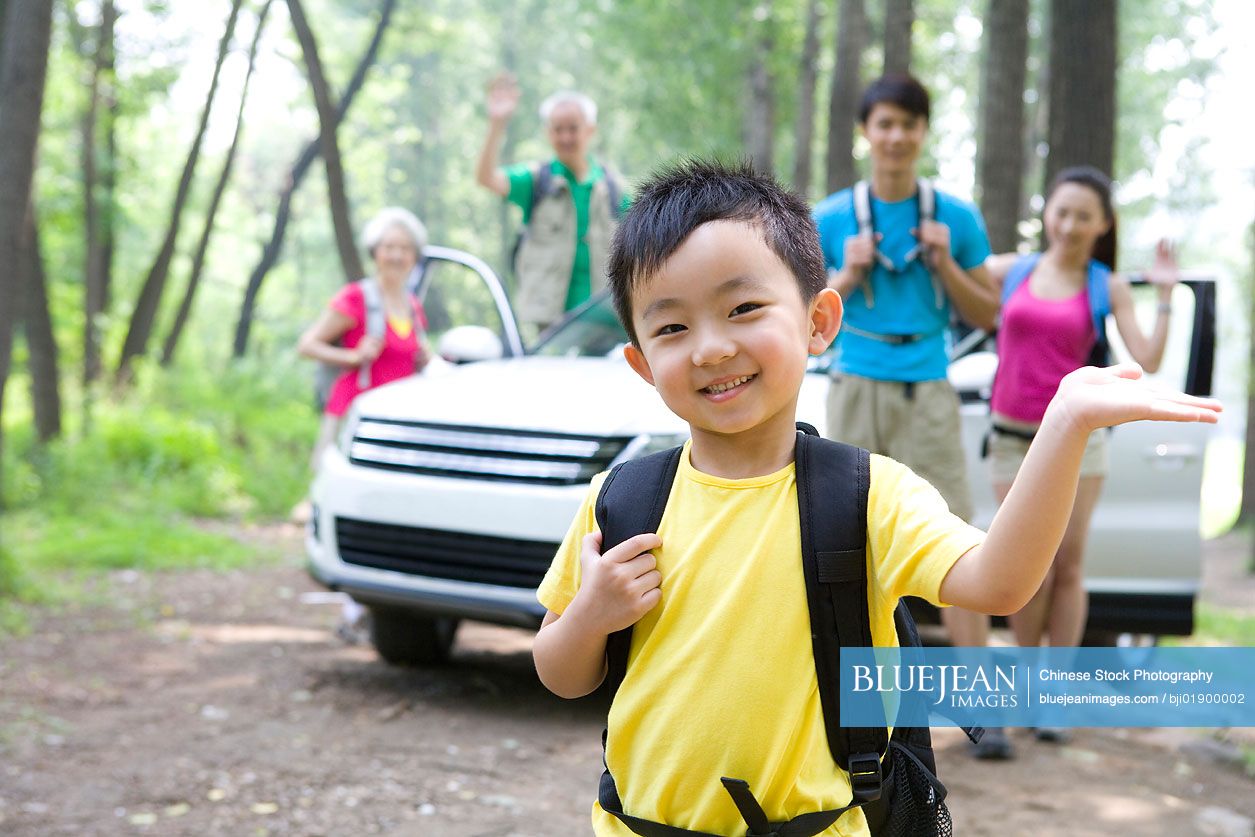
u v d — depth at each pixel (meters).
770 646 1.46
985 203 11.35
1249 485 17.94
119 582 7.49
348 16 36.34
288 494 11.77
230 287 41.75
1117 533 4.79
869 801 1.47
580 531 1.67
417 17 23.89
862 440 4.29
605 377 4.79
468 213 49.22
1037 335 4.32
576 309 5.87
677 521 1.54
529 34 47.03
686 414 1.48
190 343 27.08
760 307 1.44
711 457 1.55
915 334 4.25
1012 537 1.33
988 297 4.33
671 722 1.48
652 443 4.28
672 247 1.45
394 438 4.69
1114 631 4.83
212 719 4.52
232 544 9.13
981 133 12.32
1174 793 3.91
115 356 19.45
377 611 5.15
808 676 1.46
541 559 4.29
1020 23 11.29
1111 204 4.36
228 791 3.75
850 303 4.32
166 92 20.59
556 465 4.33
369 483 4.61
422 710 4.68
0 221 7.41
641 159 33.41
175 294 30.80
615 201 6.38
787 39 21.52
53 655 5.47
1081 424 1.28
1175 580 4.78
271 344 31.92
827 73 25.72
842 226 4.35
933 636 5.43
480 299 45.88
